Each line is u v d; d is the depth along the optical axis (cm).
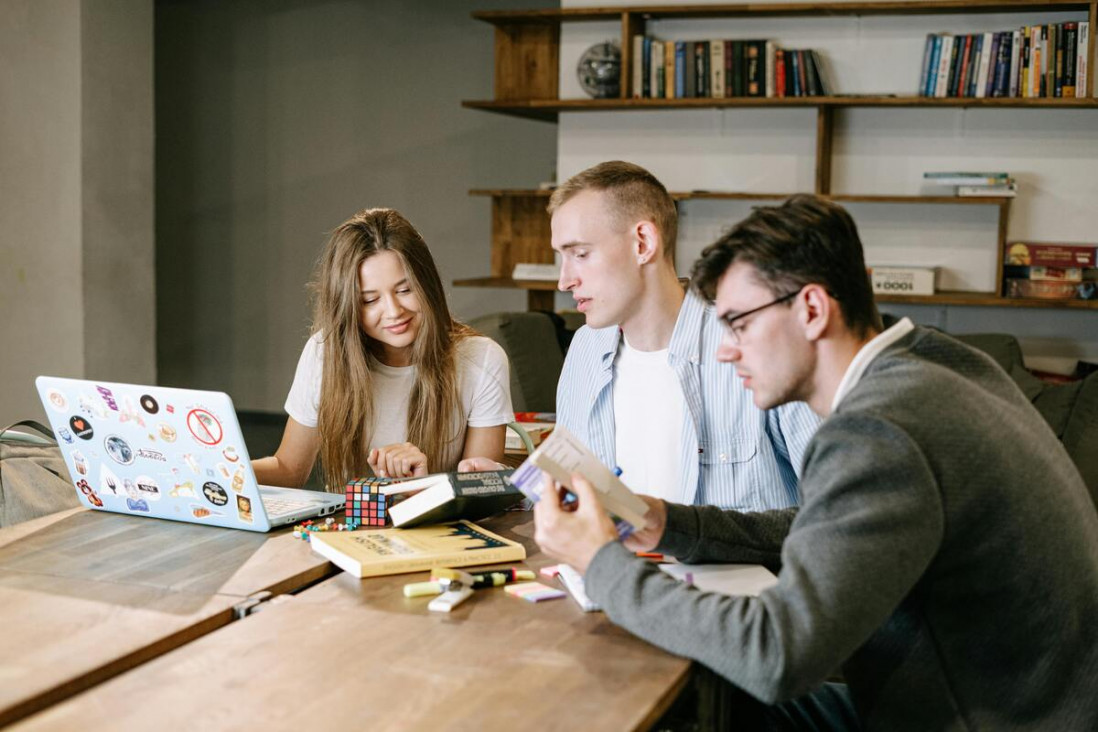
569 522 136
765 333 130
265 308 738
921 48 466
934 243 479
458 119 692
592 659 128
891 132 478
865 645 135
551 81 520
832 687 175
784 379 131
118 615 141
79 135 525
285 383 739
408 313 222
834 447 122
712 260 132
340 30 703
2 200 535
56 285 535
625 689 119
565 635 136
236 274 739
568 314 477
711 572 156
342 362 222
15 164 533
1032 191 465
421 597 150
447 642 133
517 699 117
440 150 698
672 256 204
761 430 195
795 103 462
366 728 109
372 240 219
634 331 204
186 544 176
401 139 703
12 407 542
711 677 129
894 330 133
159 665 125
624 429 207
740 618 121
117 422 186
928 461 120
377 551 164
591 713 113
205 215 739
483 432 235
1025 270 459
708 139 500
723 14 483
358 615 142
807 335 129
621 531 148
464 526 183
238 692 118
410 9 691
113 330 554
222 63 724
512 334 429
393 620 141
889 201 466
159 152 741
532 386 422
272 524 183
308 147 718
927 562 120
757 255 129
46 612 142
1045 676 126
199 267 745
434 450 228
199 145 735
